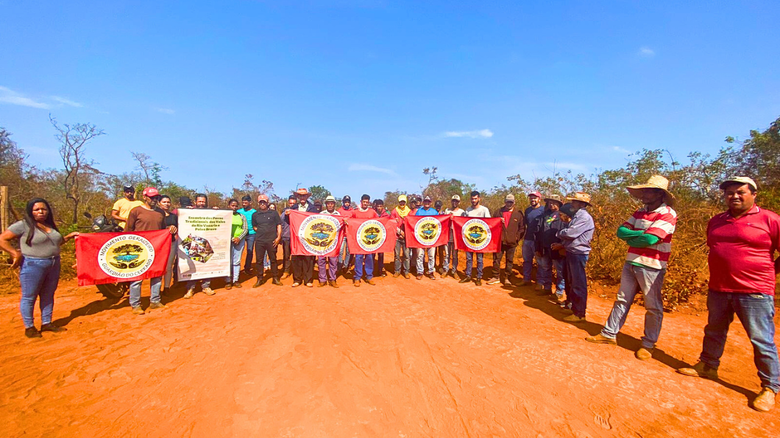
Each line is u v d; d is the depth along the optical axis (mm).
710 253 4156
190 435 3064
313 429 3137
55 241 5359
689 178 10977
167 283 7539
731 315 4059
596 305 7027
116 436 3055
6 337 5195
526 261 8328
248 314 6168
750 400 3707
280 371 4129
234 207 9672
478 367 4301
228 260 7770
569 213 6512
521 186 13781
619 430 3199
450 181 32156
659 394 3787
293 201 9641
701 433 3168
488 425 3238
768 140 10672
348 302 6902
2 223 9117
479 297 7422
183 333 5309
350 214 9719
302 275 8938
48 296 5332
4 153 19250
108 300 7086
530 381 4000
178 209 7246
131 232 6273
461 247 8633
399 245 9328
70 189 19469
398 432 3121
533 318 6121
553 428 3211
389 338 5109
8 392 3705
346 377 4012
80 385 3865
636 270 4711
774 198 9266
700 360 4258
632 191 4895
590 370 4277
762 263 3750
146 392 3732
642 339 4711
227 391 3723
